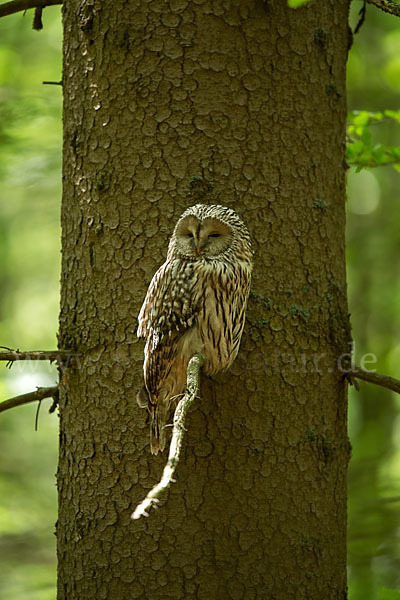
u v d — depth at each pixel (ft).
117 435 22.88
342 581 24.26
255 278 23.20
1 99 48.70
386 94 58.80
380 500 41.93
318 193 24.32
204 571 22.08
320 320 23.94
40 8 27.25
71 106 24.66
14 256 76.33
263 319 23.11
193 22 23.36
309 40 24.48
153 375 22.15
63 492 24.08
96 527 22.88
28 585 49.55
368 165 31.99
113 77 23.68
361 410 61.31
